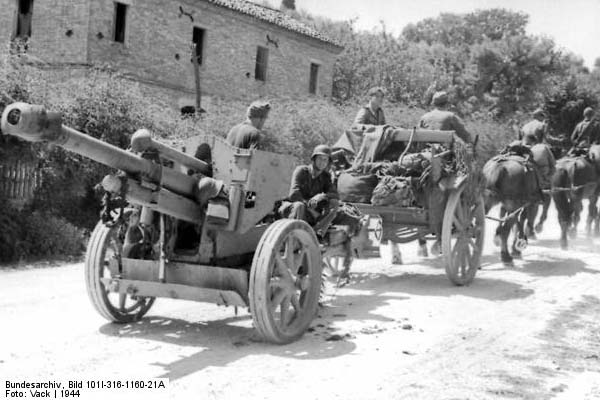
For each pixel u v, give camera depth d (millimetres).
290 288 6438
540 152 13922
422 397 5078
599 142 18078
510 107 52156
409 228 10109
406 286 9930
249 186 6406
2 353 5828
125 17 23781
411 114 28219
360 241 8789
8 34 23547
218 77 27578
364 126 10531
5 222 11000
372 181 9719
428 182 9492
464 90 50688
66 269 10359
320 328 7160
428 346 6590
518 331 7355
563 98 45000
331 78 34469
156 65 24828
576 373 5875
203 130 16125
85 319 7137
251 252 6887
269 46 30125
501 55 52625
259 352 6129
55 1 22797
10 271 9992
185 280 6387
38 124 4637
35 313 7332
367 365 5852
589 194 16906
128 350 6035
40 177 12086
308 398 4977
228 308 7906
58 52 22766
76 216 13266
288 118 19484
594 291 9906
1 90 10820
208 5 26609
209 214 6227
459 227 9914
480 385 5422
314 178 7883
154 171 5707
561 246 15422
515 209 12023
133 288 6441
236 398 4926
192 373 5445
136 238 6570
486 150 33750
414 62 45031
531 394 5242
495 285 10180
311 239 6789
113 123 13531
